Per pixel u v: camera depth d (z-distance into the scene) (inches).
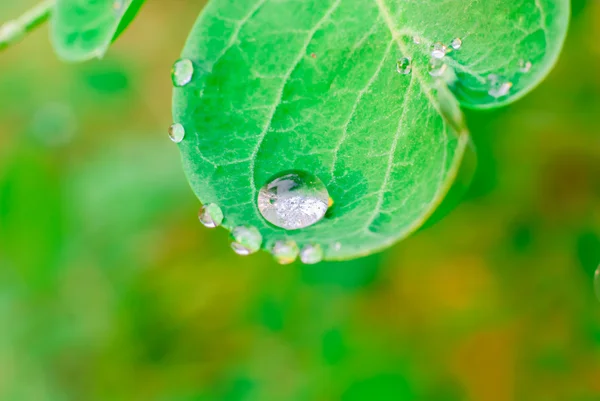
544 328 6.9
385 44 4.5
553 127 6.4
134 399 8.0
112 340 8.2
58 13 4.6
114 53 9.1
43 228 8.1
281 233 4.5
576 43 6.1
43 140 8.5
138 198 8.3
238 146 4.5
